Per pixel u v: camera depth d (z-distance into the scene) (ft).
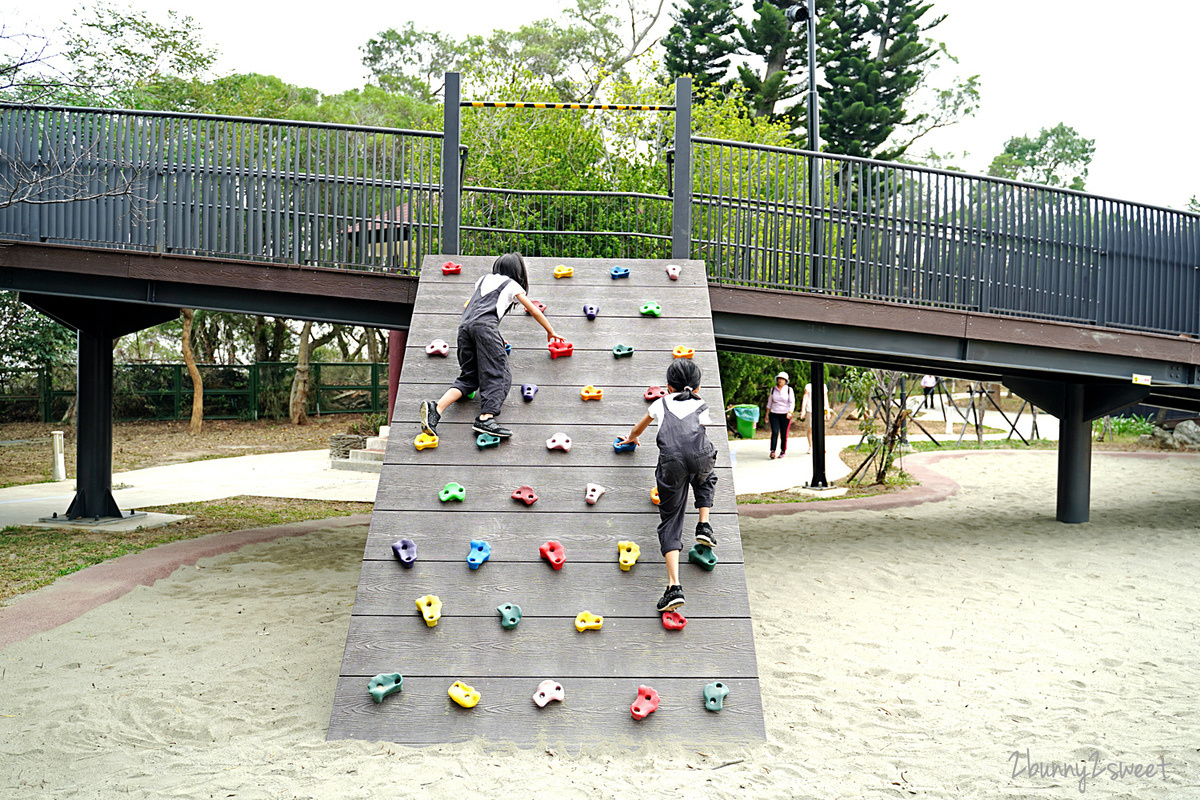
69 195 26.16
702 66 108.06
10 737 13.70
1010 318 27.14
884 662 18.06
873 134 104.12
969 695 16.15
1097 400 33.32
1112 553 28.63
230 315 96.58
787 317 25.68
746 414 67.87
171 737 13.83
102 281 26.66
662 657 14.71
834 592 23.84
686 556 16.25
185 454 63.31
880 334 26.58
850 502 38.32
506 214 29.40
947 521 34.42
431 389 19.79
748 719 14.02
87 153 25.73
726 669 14.60
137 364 84.38
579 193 28.17
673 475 15.44
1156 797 11.99
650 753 13.32
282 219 25.70
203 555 26.89
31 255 26.35
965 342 27.22
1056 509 35.19
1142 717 15.06
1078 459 33.86
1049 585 24.62
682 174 25.20
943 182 26.86
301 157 27.84
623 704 14.10
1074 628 20.52
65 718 14.48
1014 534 31.83
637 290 23.26
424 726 13.73
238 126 25.62
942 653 18.67
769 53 105.50
